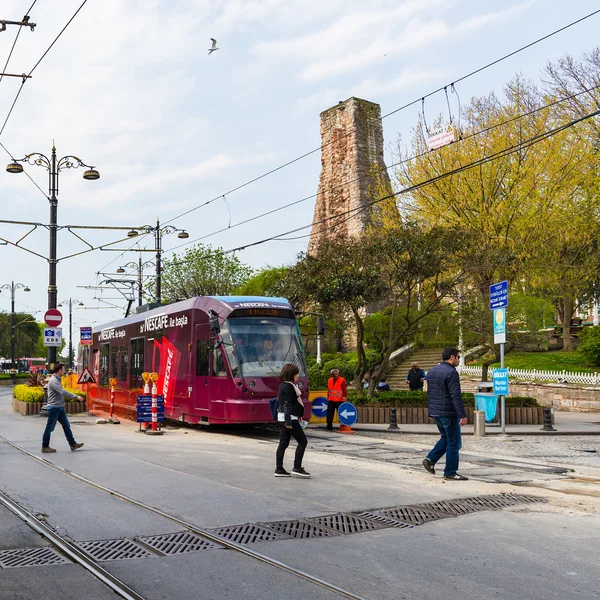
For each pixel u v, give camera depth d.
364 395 23.22
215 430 19.28
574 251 33.25
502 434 17.83
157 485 9.66
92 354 30.05
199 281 48.25
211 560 6.07
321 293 22.16
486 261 22.73
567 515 7.90
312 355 46.16
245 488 9.45
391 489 9.44
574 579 5.55
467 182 28.91
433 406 10.48
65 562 6.00
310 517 7.68
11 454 13.43
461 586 5.38
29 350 90.31
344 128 50.16
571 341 39.34
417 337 37.69
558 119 32.19
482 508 8.24
